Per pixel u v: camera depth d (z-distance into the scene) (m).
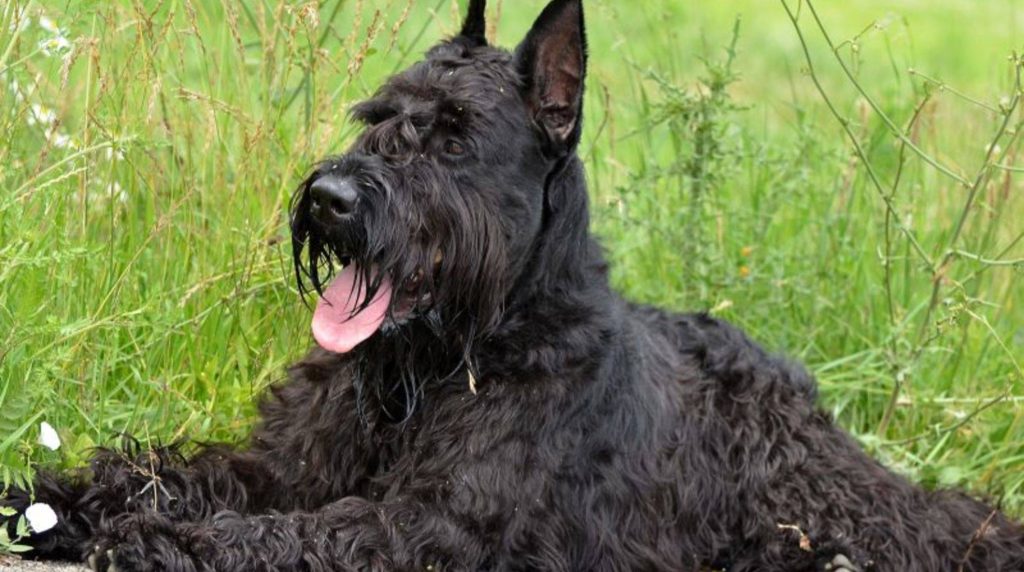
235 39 9.52
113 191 9.00
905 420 10.84
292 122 10.39
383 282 7.27
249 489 7.96
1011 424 10.55
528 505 7.45
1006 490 10.32
